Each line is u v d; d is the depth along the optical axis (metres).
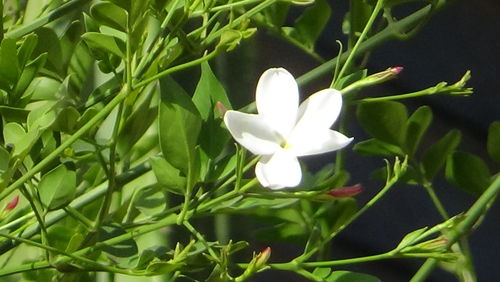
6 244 0.43
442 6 0.50
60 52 0.45
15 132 0.42
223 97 0.44
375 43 0.49
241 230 0.50
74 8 0.44
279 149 0.39
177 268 0.41
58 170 0.42
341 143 0.39
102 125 0.46
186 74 0.50
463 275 0.50
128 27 0.40
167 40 0.42
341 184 0.44
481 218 0.50
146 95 0.45
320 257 0.50
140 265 0.42
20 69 0.42
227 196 0.42
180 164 0.42
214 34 0.43
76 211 0.43
